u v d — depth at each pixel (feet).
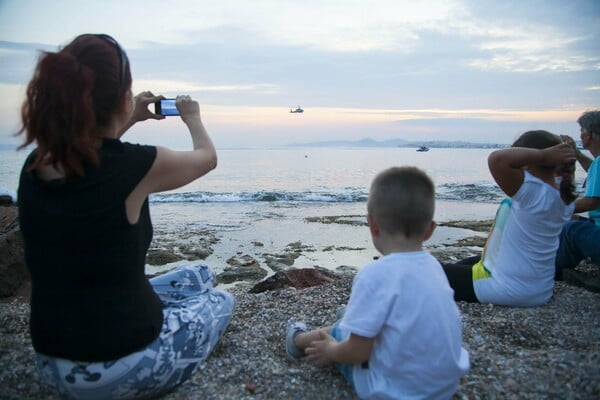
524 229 12.19
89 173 6.68
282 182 97.55
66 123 6.43
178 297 9.78
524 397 8.05
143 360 7.49
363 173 123.13
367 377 7.54
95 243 6.73
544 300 12.66
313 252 33.86
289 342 9.40
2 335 11.16
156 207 60.85
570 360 9.17
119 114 7.30
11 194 32.27
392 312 7.17
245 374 9.01
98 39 7.14
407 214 7.34
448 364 7.23
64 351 7.06
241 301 14.40
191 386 8.55
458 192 72.90
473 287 12.76
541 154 11.68
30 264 7.03
